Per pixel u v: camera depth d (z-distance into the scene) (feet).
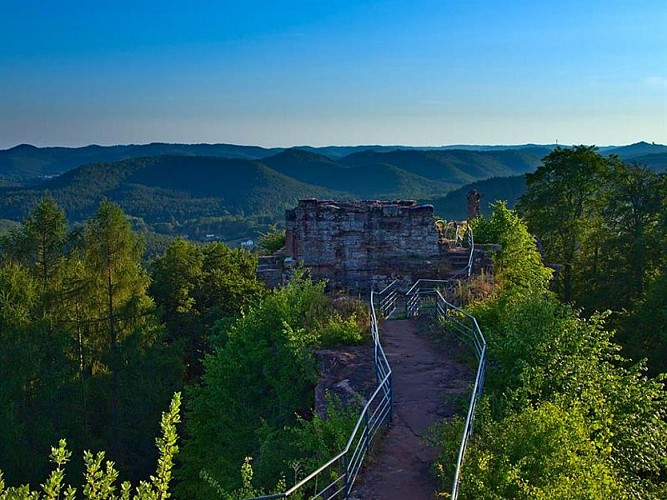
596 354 38.06
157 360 90.43
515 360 36.35
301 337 44.29
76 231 94.22
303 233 68.74
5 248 94.27
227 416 45.78
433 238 69.41
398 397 37.35
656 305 74.90
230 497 29.17
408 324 53.98
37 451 74.18
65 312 89.10
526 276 67.26
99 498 19.43
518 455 26.61
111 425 86.17
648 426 33.63
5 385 73.41
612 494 26.21
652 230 100.42
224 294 115.34
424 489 27.09
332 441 31.96
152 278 116.37
